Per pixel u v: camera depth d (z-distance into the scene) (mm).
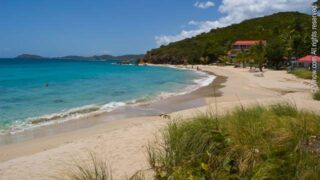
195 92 31438
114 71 81938
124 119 17234
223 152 6242
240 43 114312
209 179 5570
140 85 40250
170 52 145375
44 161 9250
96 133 13367
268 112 9914
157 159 7840
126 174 7508
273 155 5738
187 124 8062
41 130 15227
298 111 10750
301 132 7125
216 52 121188
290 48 77875
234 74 63219
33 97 27516
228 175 5547
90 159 9102
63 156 9609
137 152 9367
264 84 38312
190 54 130375
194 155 6375
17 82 42938
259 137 6738
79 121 17359
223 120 8383
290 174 5145
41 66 106688
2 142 12883
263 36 125875
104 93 30922
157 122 14266
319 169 5082
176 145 7168
